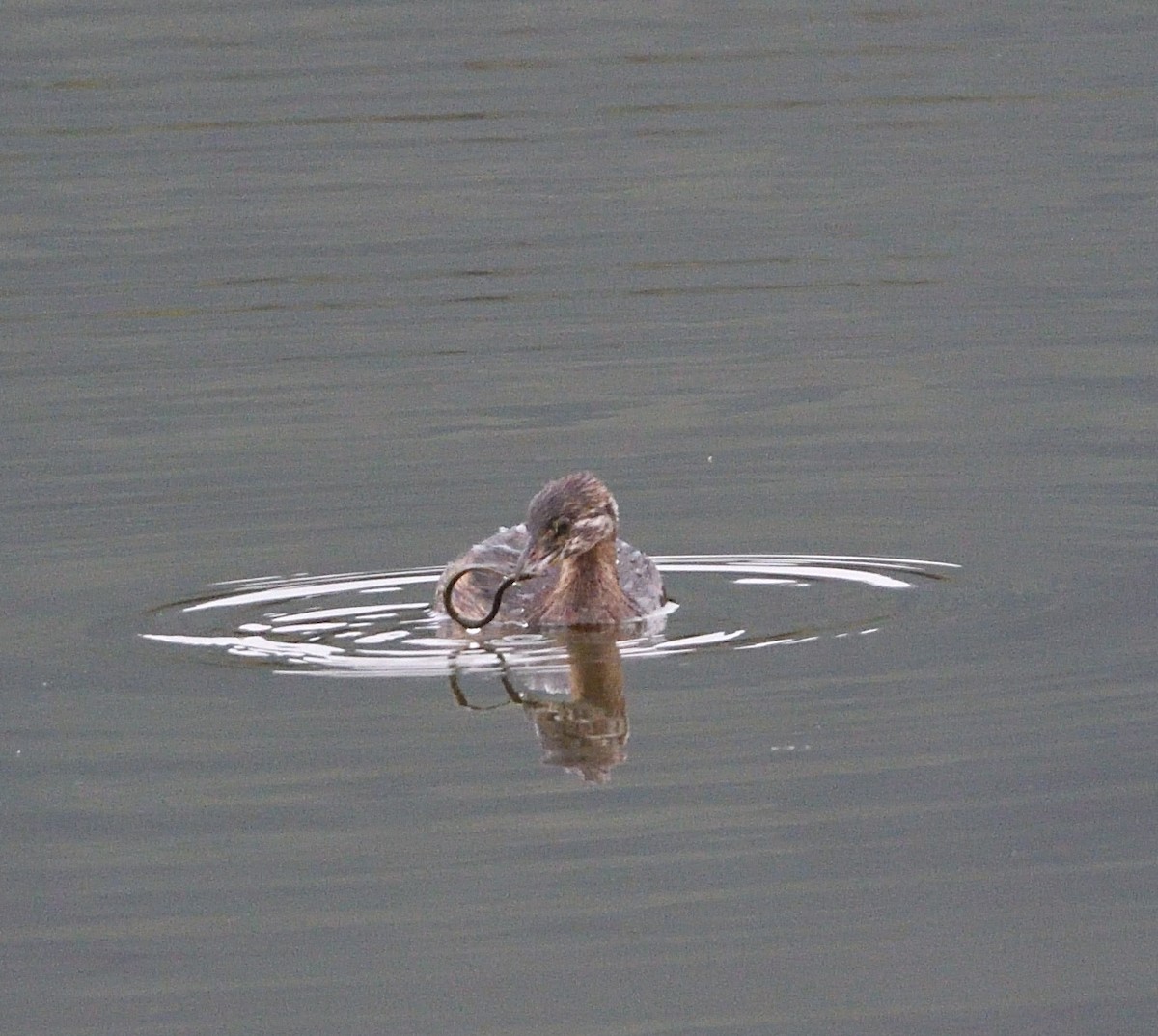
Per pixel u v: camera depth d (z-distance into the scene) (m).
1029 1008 9.82
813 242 25.58
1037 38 34.25
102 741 12.70
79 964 10.30
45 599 15.28
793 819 11.52
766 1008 9.82
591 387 20.78
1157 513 16.62
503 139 29.89
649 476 18.19
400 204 27.34
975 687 13.13
